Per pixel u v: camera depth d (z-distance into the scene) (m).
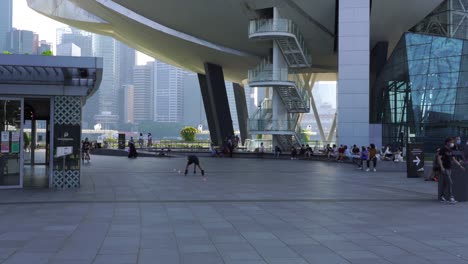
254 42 49.38
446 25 44.03
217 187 17.41
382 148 36.06
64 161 16.55
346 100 37.12
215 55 54.84
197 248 7.80
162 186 17.55
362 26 37.16
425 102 37.03
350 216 11.09
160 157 40.97
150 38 54.94
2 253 7.36
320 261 7.06
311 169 28.16
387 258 7.25
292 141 46.62
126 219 10.45
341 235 8.93
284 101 45.78
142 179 20.33
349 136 37.03
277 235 8.89
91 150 48.91
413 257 7.31
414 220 10.60
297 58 45.72
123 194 14.96
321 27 46.56
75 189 16.19
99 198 13.95
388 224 10.09
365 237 8.77
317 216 11.06
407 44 40.03
